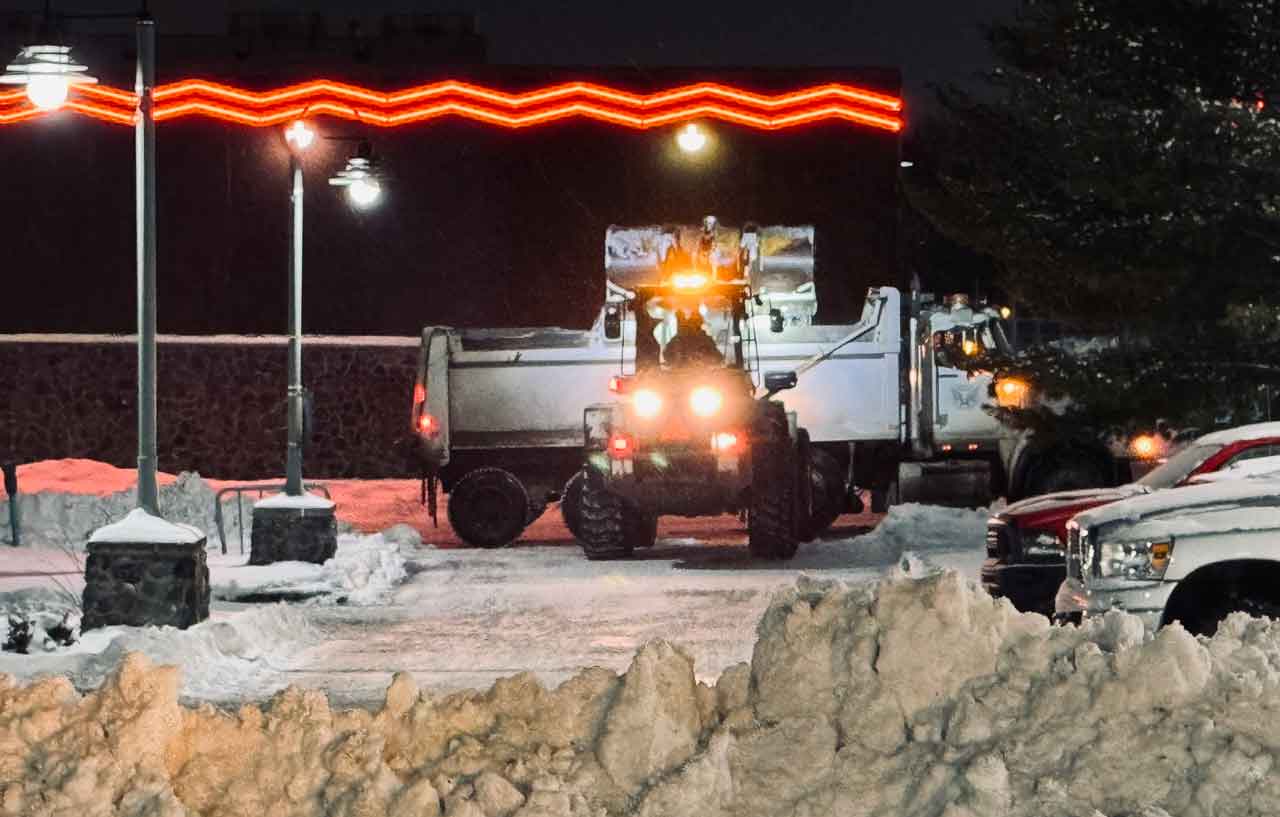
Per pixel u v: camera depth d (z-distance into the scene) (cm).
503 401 3962
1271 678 891
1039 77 3972
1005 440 3991
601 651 2283
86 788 838
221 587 2938
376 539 3666
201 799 890
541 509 3950
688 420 3416
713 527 4341
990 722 888
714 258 3572
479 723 951
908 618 932
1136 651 881
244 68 5403
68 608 2592
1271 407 3653
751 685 971
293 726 909
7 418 5228
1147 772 845
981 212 4072
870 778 874
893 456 3978
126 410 5222
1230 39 4009
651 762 894
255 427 5209
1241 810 821
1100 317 4072
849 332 3953
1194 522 1731
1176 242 3738
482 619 2653
